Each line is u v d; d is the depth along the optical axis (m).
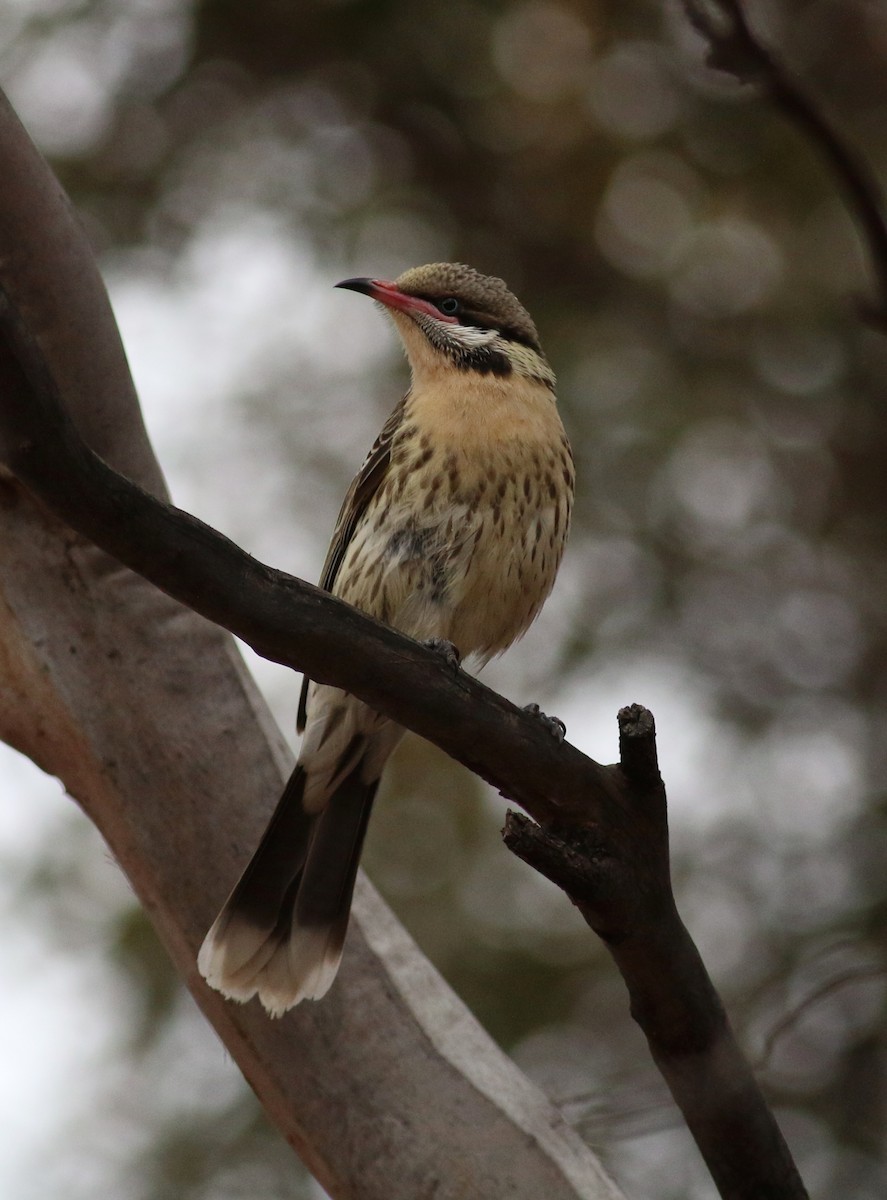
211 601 5.68
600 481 14.02
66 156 14.55
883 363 14.52
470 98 14.95
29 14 14.17
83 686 7.80
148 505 5.40
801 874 12.93
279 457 14.08
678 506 14.07
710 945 12.69
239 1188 11.57
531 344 9.79
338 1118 7.47
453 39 14.77
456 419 8.91
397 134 15.02
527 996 12.41
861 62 15.36
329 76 14.98
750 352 14.64
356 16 14.61
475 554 8.79
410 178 15.01
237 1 14.55
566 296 14.87
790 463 14.45
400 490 8.88
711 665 13.95
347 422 14.18
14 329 4.79
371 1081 7.49
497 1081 7.53
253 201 14.65
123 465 7.97
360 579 8.96
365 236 14.59
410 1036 7.59
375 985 7.71
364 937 7.89
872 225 7.81
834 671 14.02
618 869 6.12
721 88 14.58
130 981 12.12
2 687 7.89
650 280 14.84
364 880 8.25
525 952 12.50
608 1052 12.24
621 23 14.80
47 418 5.01
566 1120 7.50
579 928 12.59
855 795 13.34
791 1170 6.60
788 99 7.71
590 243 14.95
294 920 7.89
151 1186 11.55
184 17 14.60
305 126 14.95
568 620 13.77
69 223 7.78
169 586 5.62
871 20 15.34
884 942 11.95
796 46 15.35
